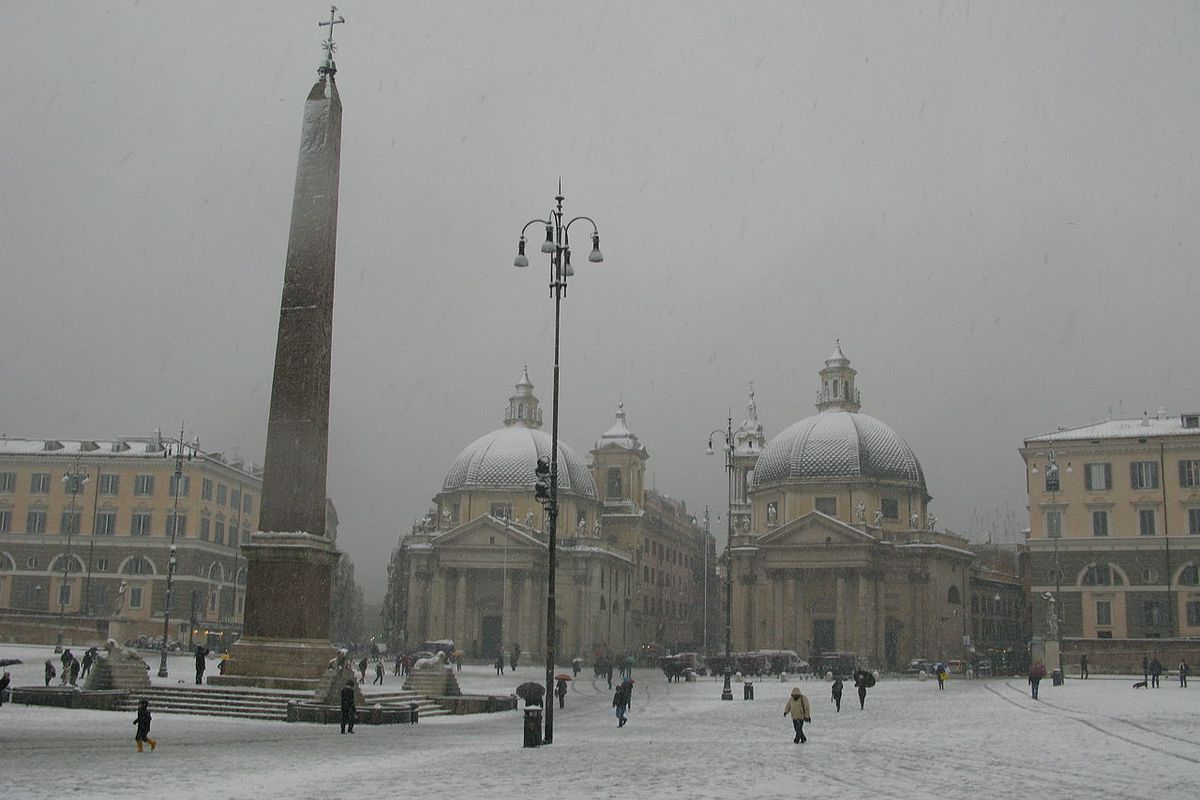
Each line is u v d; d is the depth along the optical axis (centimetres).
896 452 9988
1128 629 8056
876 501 9750
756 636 9869
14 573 9350
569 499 10700
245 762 2162
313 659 3619
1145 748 2581
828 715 4041
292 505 3650
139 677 3788
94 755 2242
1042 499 8412
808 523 9462
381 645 12675
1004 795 1736
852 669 8106
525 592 10012
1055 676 6412
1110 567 8175
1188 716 3744
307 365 3656
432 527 11200
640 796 1698
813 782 1908
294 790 1727
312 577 3650
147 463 9438
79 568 9344
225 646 8856
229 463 10469
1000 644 11056
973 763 2250
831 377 10575
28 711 3372
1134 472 8219
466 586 10162
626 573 11344
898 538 9700
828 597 9588
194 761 2166
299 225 3716
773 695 5788
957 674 8812
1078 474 8344
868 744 2744
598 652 9381
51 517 9419
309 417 3659
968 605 9956
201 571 9481
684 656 8306
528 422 11469
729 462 5994
